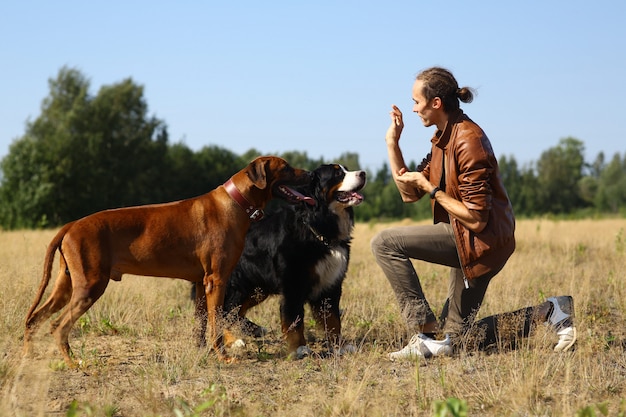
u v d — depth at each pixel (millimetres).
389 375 5039
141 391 4543
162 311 7195
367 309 7285
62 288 5449
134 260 5520
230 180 5859
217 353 5570
